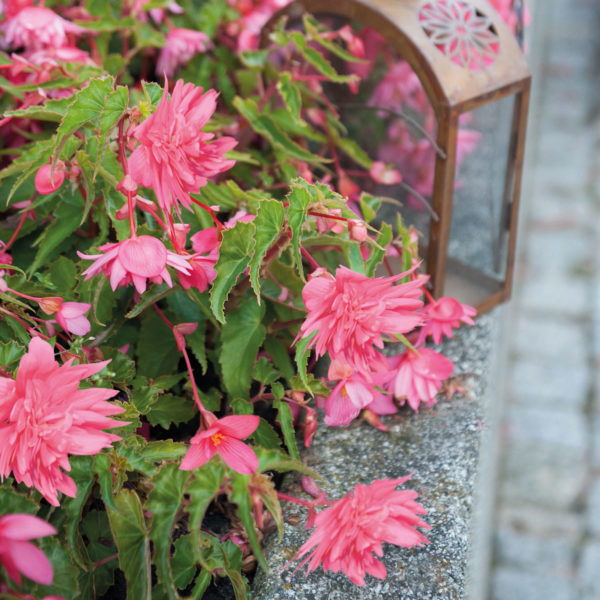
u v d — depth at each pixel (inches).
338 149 52.4
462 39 46.9
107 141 41.1
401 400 46.8
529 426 64.6
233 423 39.7
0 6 49.6
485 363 49.9
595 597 57.1
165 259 39.5
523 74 47.7
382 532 40.1
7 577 37.5
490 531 57.2
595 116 101.9
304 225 42.2
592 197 86.8
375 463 45.9
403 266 46.3
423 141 51.1
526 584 57.6
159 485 40.0
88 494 40.6
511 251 51.1
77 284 44.8
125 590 43.5
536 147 92.7
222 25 55.1
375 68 50.7
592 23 128.2
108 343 46.1
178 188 39.9
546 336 69.7
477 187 51.3
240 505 40.2
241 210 45.6
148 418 44.5
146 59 54.4
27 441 37.8
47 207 45.8
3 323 43.0
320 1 48.8
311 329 39.6
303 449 46.6
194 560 40.9
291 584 42.6
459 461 46.0
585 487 61.8
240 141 51.5
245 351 44.4
